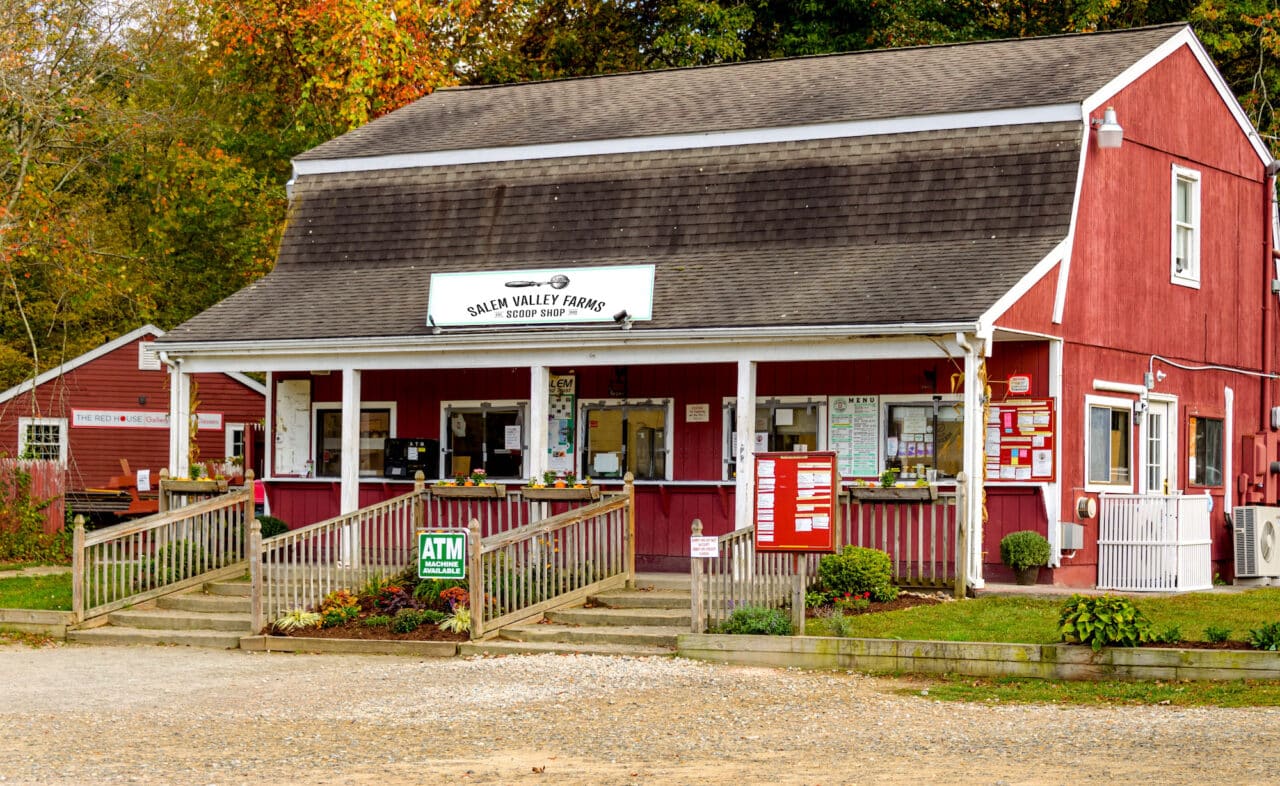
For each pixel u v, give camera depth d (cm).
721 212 2355
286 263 2619
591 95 2775
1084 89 2195
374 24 3381
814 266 2208
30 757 1238
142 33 3581
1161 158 2358
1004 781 1094
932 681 1599
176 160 3638
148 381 3753
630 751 1245
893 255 2184
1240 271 2572
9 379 4066
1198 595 1964
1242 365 2567
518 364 2234
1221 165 2525
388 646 1878
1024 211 2156
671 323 2127
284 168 3900
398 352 2297
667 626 1908
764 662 1711
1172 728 1298
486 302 2245
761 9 3809
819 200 2298
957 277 2053
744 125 2378
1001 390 2098
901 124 2278
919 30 3541
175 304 4291
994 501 2083
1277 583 2395
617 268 2180
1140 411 2278
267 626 2005
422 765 1191
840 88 2498
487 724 1379
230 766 1193
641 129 2469
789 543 1747
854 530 2127
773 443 2245
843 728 1339
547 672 1678
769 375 2250
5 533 3003
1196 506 2120
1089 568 2109
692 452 2298
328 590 2103
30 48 3216
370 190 2609
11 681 1692
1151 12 3591
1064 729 1312
